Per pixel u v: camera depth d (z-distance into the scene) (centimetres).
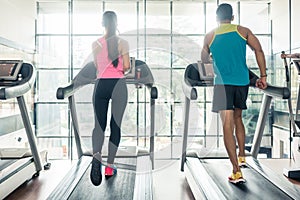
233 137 306
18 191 342
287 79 404
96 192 268
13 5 591
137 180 282
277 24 675
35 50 696
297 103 406
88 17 695
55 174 411
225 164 370
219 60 295
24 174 358
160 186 354
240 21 699
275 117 689
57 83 698
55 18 696
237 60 296
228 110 296
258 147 413
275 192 282
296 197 269
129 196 255
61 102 695
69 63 697
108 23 233
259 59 318
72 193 274
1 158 387
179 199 315
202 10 677
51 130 699
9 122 597
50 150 693
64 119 696
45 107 699
